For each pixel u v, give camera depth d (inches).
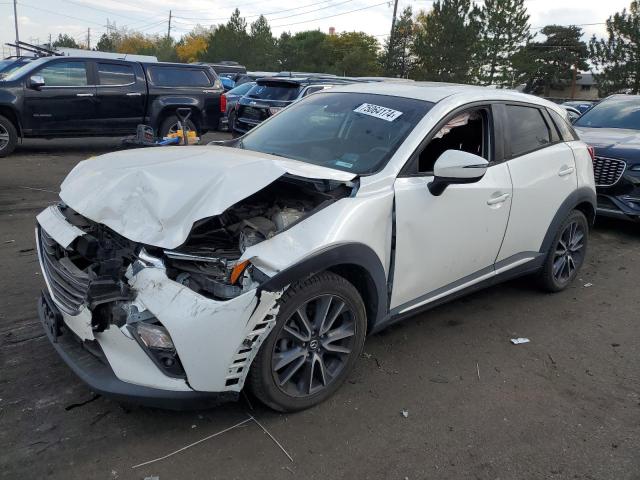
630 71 1877.5
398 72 2127.2
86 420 111.9
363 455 107.3
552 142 182.7
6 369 127.8
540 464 107.9
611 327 172.7
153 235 105.7
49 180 341.4
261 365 107.7
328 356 124.5
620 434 118.4
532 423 120.8
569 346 158.4
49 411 113.9
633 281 215.9
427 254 136.8
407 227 129.5
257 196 130.0
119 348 101.7
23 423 109.8
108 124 443.8
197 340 98.3
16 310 157.3
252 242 110.0
